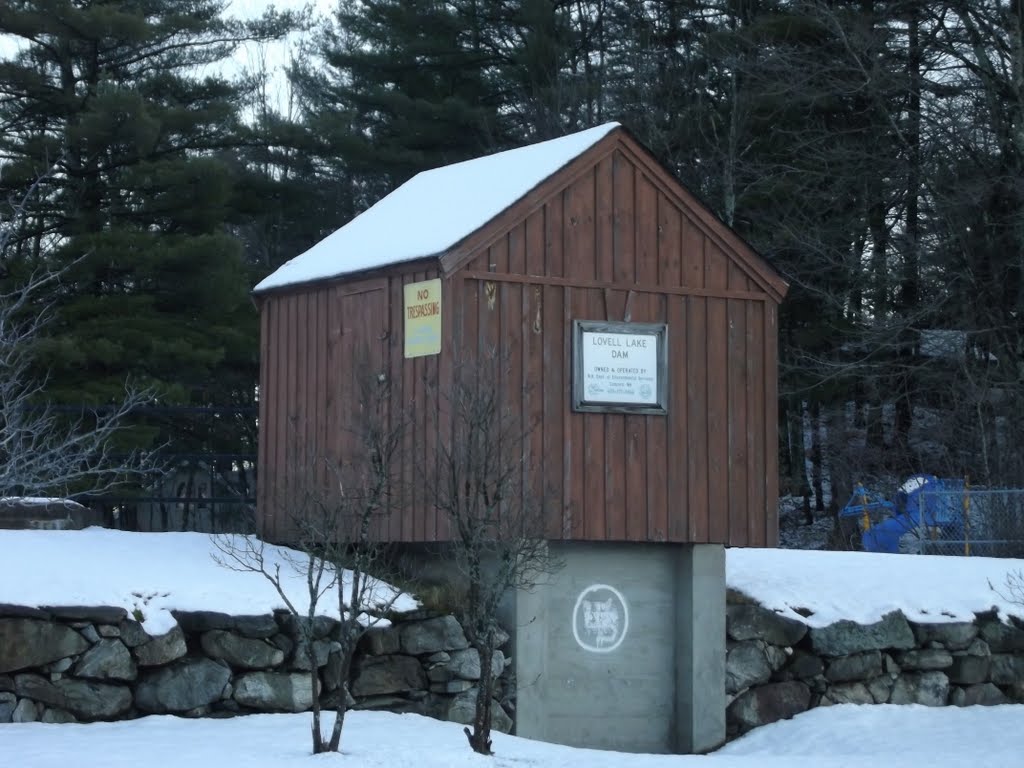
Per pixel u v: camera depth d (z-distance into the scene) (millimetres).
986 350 31578
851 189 32875
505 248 14695
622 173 15445
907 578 17875
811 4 30641
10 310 17156
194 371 29969
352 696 13758
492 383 13727
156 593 13336
